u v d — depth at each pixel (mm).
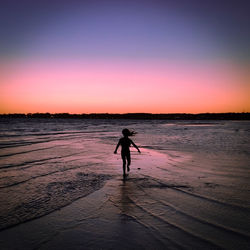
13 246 3145
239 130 38250
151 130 39156
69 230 3609
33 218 4074
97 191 5621
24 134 28797
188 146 15250
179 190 5613
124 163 7438
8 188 5918
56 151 13195
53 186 6094
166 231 3518
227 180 6539
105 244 3172
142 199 4996
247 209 4375
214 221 3848
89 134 29422
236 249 2984
